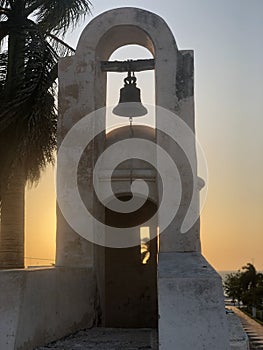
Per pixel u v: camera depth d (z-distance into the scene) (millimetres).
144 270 12180
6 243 11430
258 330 16844
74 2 12047
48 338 7219
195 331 5906
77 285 8336
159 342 5922
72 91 9570
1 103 10938
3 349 6246
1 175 11062
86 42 9688
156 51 9461
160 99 9289
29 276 6691
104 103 10109
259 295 65562
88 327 8750
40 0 11977
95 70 9633
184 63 9406
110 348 7133
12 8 11844
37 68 10758
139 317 12000
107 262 12086
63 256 9023
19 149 11047
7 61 11703
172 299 6012
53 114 11078
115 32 9773
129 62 9734
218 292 5988
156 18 9602
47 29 12273
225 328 5891
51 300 7352
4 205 11508
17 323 6344
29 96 10625
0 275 6488
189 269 6445
